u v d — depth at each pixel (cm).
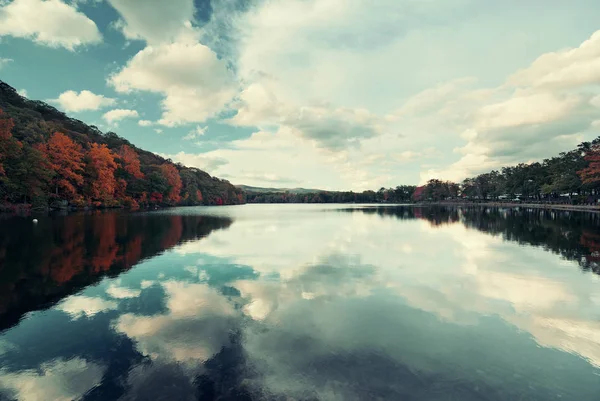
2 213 5094
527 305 1151
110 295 1238
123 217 5181
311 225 4403
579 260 1925
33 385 662
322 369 716
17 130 6225
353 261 1906
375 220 5431
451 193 19000
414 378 686
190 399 612
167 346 824
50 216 4850
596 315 1059
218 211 9056
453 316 1043
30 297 1207
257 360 752
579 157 8650
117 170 9144
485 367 735
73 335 887
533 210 8331
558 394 642
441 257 2041
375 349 809
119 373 702
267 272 1625
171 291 1292
